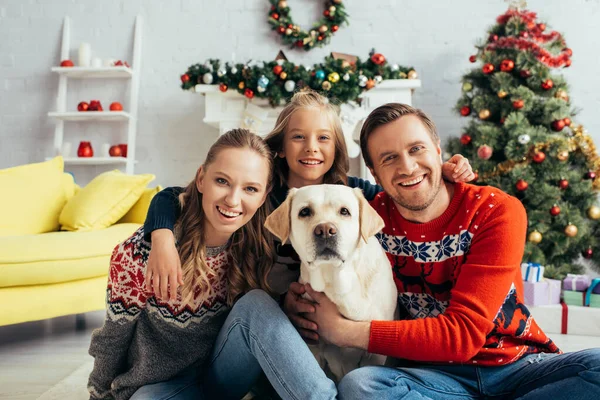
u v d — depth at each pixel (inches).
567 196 135.5
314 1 179.6
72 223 113.0
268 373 50.2
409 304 59.0
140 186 119.8
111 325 56.9
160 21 185.6
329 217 53.4
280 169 75.0
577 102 170.9
